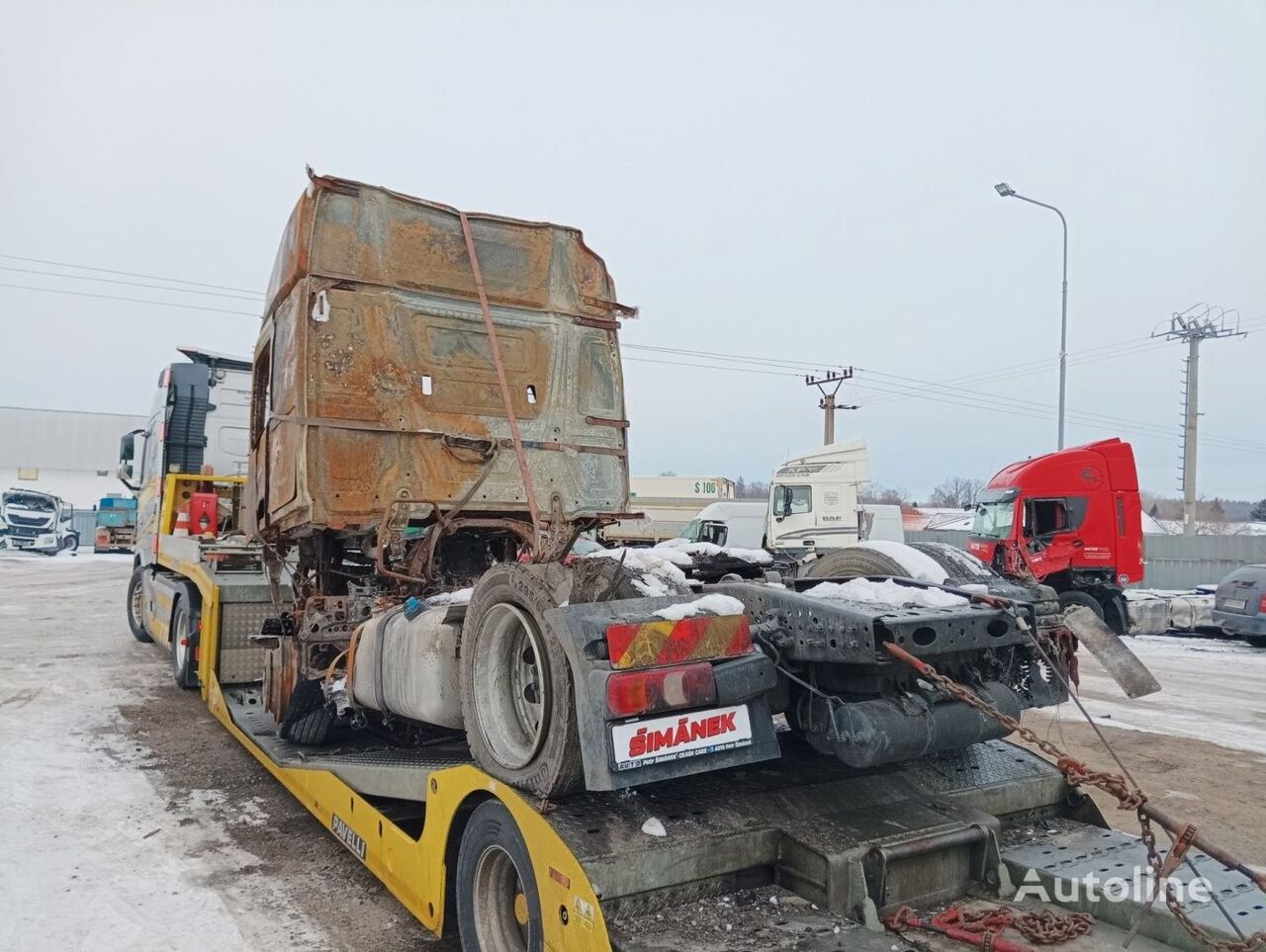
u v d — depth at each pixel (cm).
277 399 506
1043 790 357
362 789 413
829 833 292
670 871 271
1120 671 296
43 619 1455
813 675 320
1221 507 6412
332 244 477
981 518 1606
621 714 261
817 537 2127
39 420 6094
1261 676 1122
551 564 311
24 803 549
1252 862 465
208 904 412
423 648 371
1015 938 268
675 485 2944
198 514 869
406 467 479
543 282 538
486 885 315
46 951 364
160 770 627
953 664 312
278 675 545
